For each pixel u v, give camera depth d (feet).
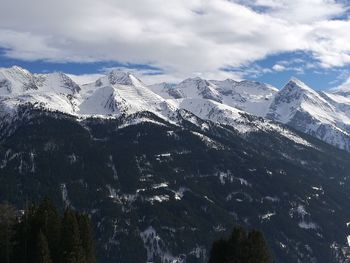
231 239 542.16
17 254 587.68
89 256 618.44
